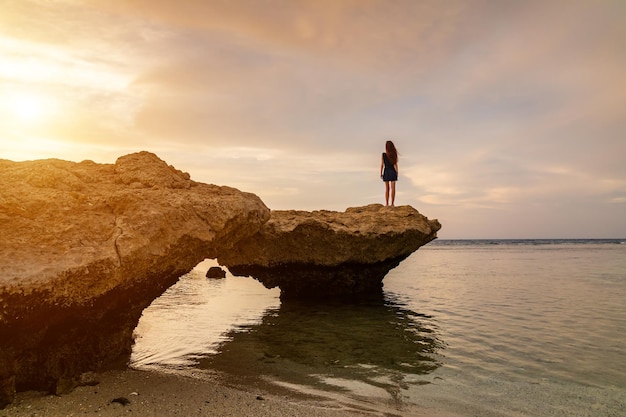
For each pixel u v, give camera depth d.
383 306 16.20
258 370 8.55
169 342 10.44
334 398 7.07
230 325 12.74
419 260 51.97
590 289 21.39
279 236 15.36
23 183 7.03
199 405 6.37
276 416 6.11
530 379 8.16
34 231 6.06
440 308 15.91
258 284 23.31
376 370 8.66
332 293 17.19
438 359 9.45
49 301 5.57
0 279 5.14
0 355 5.55
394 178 18.80
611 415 6.54
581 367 8.90
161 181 8.65
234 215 8.49
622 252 71.75
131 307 7.59
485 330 12.29
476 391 7.52
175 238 7.16
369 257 16.69
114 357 8.00
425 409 6.69
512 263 43.88
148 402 6.31
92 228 6.55
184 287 21.98
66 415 5.65
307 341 10.98
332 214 17.50
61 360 6.51
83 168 8.52
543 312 15.08
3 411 5.67
